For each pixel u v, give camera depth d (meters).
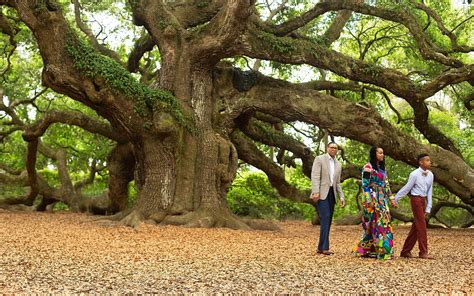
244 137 26.36
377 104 29.31
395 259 11.59
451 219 32.44
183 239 15.41
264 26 21.89
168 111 19.92
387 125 21.67
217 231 18.17
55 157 32.19
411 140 22.14
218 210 20.38
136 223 18.78
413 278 8.81
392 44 28.61
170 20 21.27
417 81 27.38
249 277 8.73
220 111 21.84
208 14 22.42
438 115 32.97
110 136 25.09
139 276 8.72
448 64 22.06
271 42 20.55
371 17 27.23
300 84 23.62
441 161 22.27
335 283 8.25
